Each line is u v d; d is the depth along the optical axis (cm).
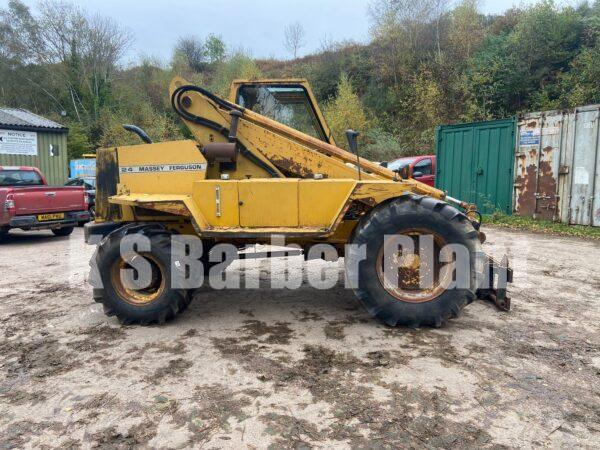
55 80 3291
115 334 353
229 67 3375
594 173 840
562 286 480
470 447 204
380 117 2173
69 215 947
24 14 3362
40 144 1752
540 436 212
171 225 409
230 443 209
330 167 390
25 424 229
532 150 941
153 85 3475
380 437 212
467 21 2089
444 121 1834
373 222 342
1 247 837
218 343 330
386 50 2367
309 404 241
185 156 383
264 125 397
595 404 240
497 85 1673
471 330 348
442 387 258
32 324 381
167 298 363
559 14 1653
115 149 402
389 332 345
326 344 323
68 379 277
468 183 1067
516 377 270
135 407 242
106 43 3306
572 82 1491
